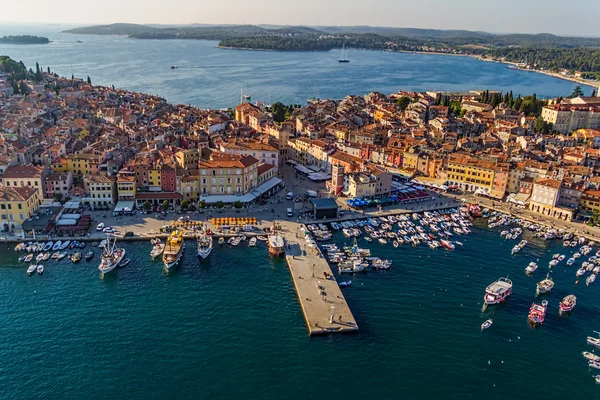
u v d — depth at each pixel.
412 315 150.50
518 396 120.75
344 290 163.00
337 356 131.38
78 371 122.88
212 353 130.50
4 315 144.00
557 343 140.62
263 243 195.38
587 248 197.62
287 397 117.25
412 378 124.94
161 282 164.38
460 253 192.62
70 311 146.75
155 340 134.88
